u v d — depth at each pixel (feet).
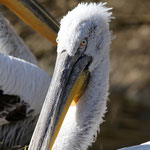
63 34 23.82
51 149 25.14
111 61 68.39
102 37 25.16
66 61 23.67
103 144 52.44
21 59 33.47
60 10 65.26
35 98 32.96
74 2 63.82
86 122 25.43
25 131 34.58
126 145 52.44
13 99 32.14
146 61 67.72
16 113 32.89
